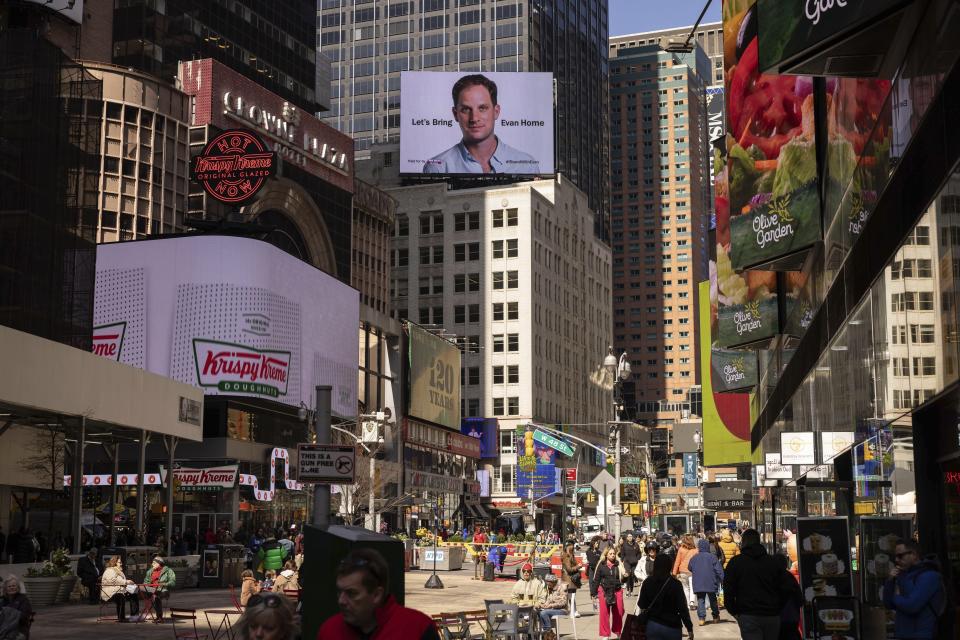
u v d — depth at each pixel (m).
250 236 73.50
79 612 31.67
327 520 15.24
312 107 127.38
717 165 44.34
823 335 30.00
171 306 70.44
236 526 67.19
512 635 19.23
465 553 68.12
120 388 41.22
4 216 43.38
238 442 69.50
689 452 139.38
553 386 146.75
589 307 167.50
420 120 150.50
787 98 30.92
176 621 28.83
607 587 22.67
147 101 86.56
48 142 46.88
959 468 16.61
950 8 14.70
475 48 186.75
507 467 136.38
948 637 15.29
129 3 99.31
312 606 9.98
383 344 101.94
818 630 16.84
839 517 17.39
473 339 141.12
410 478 103.56
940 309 16.25
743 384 58.59
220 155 78.38
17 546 39.97
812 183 29.75
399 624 6.07
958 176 14.58
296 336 76.44
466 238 143.62
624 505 66.31
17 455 48.03
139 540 42.97
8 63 44.41
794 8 20.12
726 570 14.82
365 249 122.81
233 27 112.06
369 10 197.00
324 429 15.31
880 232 20.53
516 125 150.62
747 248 32.19
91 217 53.44
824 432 29.41
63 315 48.56
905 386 18.88
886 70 19.72
